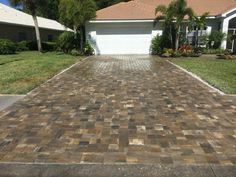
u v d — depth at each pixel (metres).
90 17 18.31
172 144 4.06
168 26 19.36
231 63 13.77
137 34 20.34
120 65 13.25
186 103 6.31
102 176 3.29
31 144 4.09
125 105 6.15
